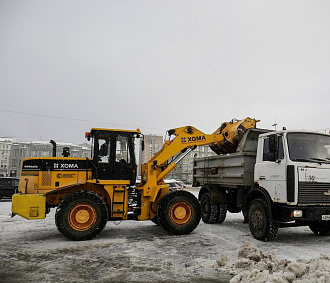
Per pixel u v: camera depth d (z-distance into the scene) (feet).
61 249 17.98
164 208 22.66
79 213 20.68
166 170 24.77
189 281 12.50
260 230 20.74
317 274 11.62
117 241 20.33
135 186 25.63
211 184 29.12
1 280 12.55
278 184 19.61
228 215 36.37
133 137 24.13
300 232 24.72
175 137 25.61
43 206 20.86
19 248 18.26
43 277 12.92
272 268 13.29
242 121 25.45
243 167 23.27
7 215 33.68
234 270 13.73
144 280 12.58
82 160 23.06
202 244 19.40
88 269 14.05
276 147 19.67
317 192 19.02
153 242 20.02
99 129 23.39
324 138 20.72
